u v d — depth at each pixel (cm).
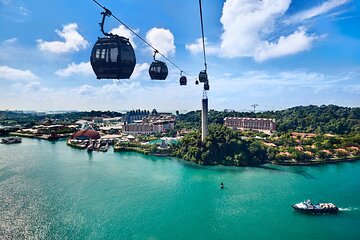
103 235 6219
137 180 10231
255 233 6450
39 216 7106
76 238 6103
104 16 1394
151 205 7875
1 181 9975
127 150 16438
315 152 14488
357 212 7619
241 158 12862
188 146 14325
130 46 1492
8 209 7506
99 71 1476
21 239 6047
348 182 10400
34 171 11419
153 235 6253
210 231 6488
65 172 11288
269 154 13600
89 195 8575
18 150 16612
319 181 10506
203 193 8962
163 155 14925
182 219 7056
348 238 6297
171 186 9619
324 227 6775
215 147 13338
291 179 10725
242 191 9219
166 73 2139
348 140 17012
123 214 7269
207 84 4603
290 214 7456
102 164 12875
